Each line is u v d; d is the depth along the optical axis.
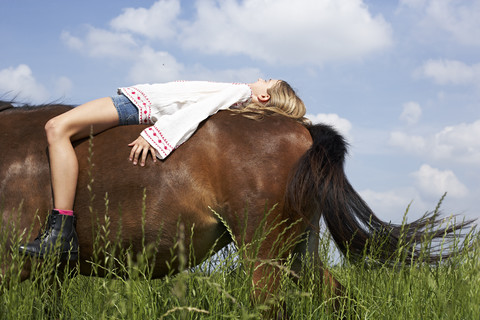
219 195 2.67
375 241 2.72
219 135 2.75
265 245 2.58
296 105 3.06
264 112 2.94
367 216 2.74
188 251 2.74
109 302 2.22
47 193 2.80
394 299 2.59
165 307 2.48
